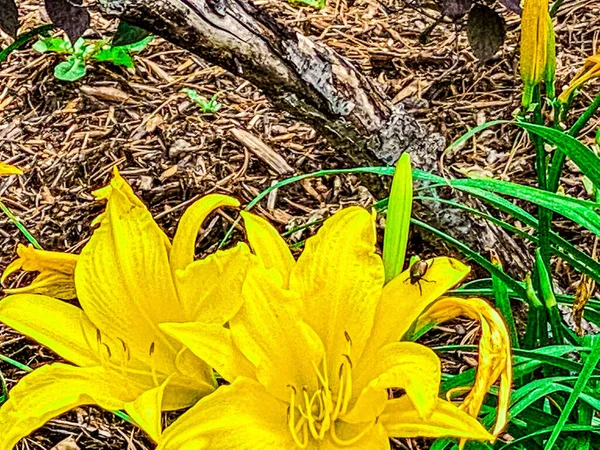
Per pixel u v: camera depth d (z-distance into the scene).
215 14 0.61
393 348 0.28
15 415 0.29
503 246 0.72
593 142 0.88
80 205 0.91
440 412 0.27
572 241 0.80
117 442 0.67
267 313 0.29
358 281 0.29
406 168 0.30
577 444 0.40
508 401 0.26
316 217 0.87
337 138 0.70
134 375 0.32
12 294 0.34
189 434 0.27
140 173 0.94
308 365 0.30
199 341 0.28
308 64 0.66
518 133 0.93
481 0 0.65
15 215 0.90
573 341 0.45
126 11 0.57
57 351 0.32
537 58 0.42
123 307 0.32
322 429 0.29
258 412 0.29
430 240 0.72
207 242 0.85
